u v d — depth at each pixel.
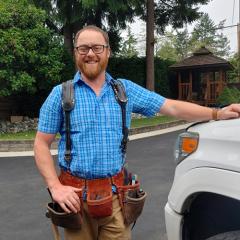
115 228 1.46
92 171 1.42
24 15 6.69
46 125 1.46
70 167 1.44
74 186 1.44
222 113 1.38
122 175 1.48
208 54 12.41
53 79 7.07
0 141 5.73
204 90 12.45
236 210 1.35
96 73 1.43
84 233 1.47
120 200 1.46
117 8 8.76
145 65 11.16
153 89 10.69
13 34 6.46
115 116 1.45
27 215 2.84
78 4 8.94
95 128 1.43
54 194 1.39
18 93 8.41
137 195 1.50
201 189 1.27
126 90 1.50
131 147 5.71
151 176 3.87
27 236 2.47
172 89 12.67
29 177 3.97
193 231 1.38
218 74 12.55
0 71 6.45
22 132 7.18
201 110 1.45
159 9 11.34
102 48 1.45
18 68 6.74
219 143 1.24
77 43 1.45
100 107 1.44
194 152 1.32
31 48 6.68
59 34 9.94
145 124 8.01
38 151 1.46
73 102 1.43
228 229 1.36
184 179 1.34
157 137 6.77
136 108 1.52
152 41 10.60
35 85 7.45
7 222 2.71
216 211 1.37
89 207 1.41
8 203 3.12
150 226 2.55
